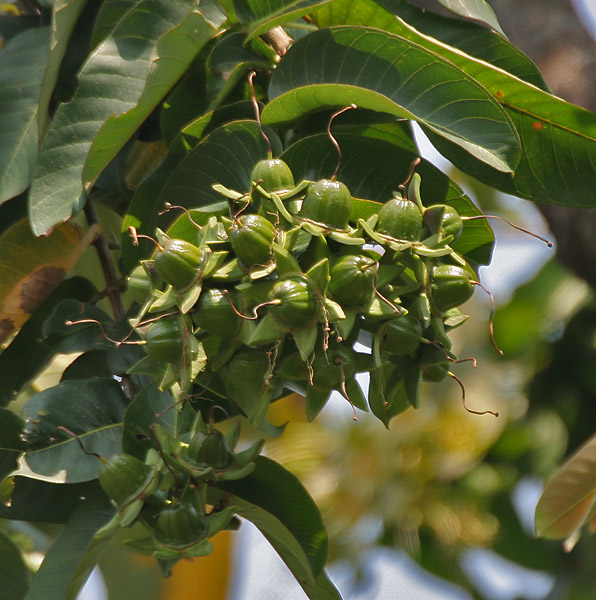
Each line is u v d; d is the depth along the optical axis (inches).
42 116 53.3
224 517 50.4
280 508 51.8
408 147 52.8
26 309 54.6
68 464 52.1
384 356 49.2
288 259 48.4
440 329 49.3
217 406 50.6
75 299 54.3
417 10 53.3
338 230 48.8
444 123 50.3
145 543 50.3
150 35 51.8
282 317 48.3
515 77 51.7
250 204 50.1
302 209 48.9
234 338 48.8
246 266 48.7
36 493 52.4
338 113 49.8
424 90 50.4
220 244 49.0
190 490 50.4
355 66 50.7
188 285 48.8
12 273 54.4
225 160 51.3
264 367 48.9
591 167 52.7
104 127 50.9
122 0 53.2
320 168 51.1
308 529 51.9
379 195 51.3
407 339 48.9
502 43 53.0
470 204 51.6
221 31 52.1
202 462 50.4
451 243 50.8
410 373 49.6
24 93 54.6
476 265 52.3
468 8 51.9
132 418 51.6
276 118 51.0
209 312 48.6
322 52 50.9
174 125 53.3
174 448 50.5
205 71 52.7
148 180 52.2
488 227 51.8
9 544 53.4
